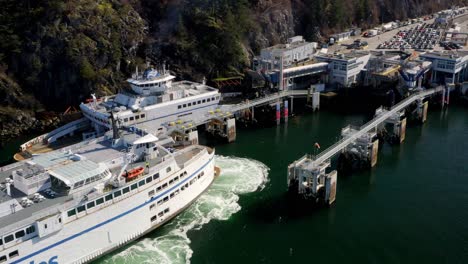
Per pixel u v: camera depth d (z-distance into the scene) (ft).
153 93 411.95
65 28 516.32
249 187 331.98
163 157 286.25
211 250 264.31
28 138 465.88
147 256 258.16
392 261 254.88
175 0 610.65
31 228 224.33
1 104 488.85
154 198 271.69
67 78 506.07
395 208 307.17
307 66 540.52
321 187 311.68
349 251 263.29
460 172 359.25
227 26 581.94
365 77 562.66
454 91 549.95
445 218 294.87
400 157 389.19
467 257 257.14
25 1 533.14
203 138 439.22
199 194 313.32
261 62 556.92
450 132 447.83
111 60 526.98
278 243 270.46
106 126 392.27
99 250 253.24
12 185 259.60
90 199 241.55
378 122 400.67
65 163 272.51
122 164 285.43
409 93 515.09
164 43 567.18
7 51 509.76
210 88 452.35
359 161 368.48
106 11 548.72
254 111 495.82
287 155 393.09
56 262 237.45
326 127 462.19
